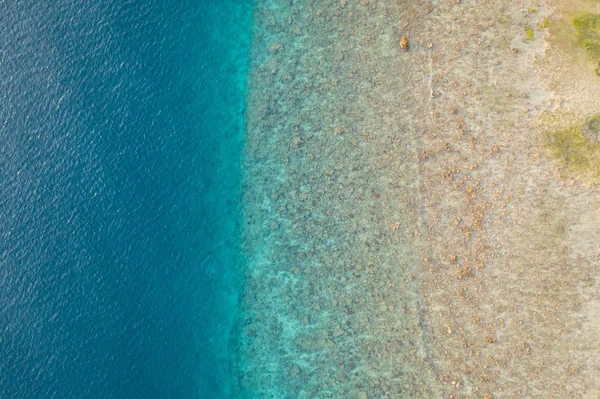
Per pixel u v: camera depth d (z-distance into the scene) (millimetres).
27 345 19375
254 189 18969
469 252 17281
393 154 18000
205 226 19188
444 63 17766
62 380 19125
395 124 18031
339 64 18578
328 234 18281
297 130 18734
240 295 18812
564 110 16797
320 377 18000
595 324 16375
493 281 17078
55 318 19344
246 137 19156
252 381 18500
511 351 16844
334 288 18125
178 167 19484
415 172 17812
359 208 18125
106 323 19172
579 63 16703
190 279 19078
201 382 18734
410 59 18062
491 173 17297
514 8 17297
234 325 18766
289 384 18203
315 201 18453
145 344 19000
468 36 17641
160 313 19078
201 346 18844
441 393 17141
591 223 16578
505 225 17109
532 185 17016
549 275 16781
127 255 19328
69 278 19453
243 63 19391
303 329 18250
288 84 18938
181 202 19359
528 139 17078
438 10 17891
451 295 17312
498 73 17344
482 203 17297
